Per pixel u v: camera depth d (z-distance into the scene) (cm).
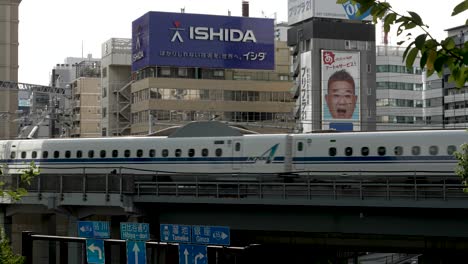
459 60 931
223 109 12019
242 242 4903
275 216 4597
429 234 4141
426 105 14000
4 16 12731
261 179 5081
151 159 5891
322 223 4444
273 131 11625
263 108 12238
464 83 961
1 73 12656
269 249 4816
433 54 946
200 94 11925
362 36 11338
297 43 11600
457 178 4797
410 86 13962
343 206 4234
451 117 13500
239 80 12162
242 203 4506
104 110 14038
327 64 11112
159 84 11700
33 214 6222
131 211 4881
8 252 2581
